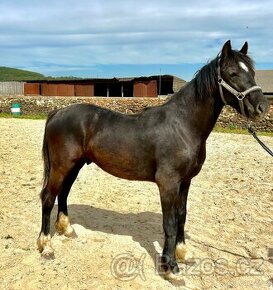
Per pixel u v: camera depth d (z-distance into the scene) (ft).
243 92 12.64
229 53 12.81
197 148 13.53
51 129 15.07
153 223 19.22
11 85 116.98
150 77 100.37
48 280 13.60
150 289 13.53
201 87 13.25
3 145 38.24
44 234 15.24
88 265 14.66
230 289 14.30
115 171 14.67
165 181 13.41
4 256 15.03
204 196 24.39
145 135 13.70
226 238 18.39
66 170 15.02
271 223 20.45
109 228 18.20
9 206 20.48
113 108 75.05
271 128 60.23
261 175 29.78
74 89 109.70
